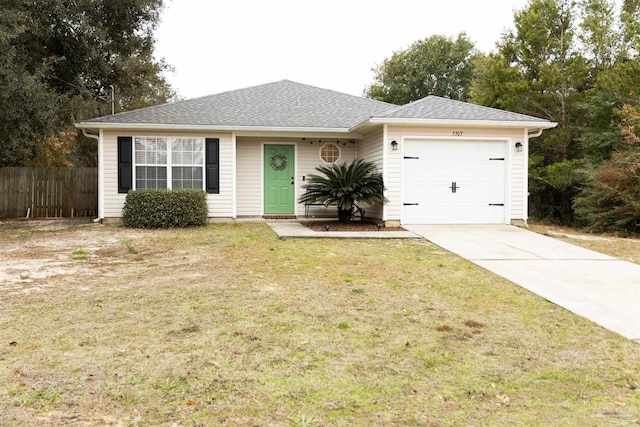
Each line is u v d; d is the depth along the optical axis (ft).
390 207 37.99
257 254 25.95
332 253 26.50
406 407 9.65
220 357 12.01
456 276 21.45
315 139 46.11
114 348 12.52
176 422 8.92
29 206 49.32
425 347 12.93
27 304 16.40
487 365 11.80
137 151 41.19
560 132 55.67
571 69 55.93
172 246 28.84
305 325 14.55
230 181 42.63
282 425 8.87
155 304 16.51
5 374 10.87
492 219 39.42
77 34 44.73
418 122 37.04
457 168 38.88
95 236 33.30
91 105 47.06
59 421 8.89
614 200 39.96
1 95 34.78
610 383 10.85
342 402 9.81
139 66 53.67
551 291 19.04
